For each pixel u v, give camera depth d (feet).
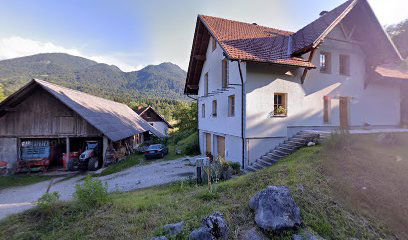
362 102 43.01
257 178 21.26
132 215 17.13
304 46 33.71
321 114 39.19
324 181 18.92
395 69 51.42
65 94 54.19
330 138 27.66
